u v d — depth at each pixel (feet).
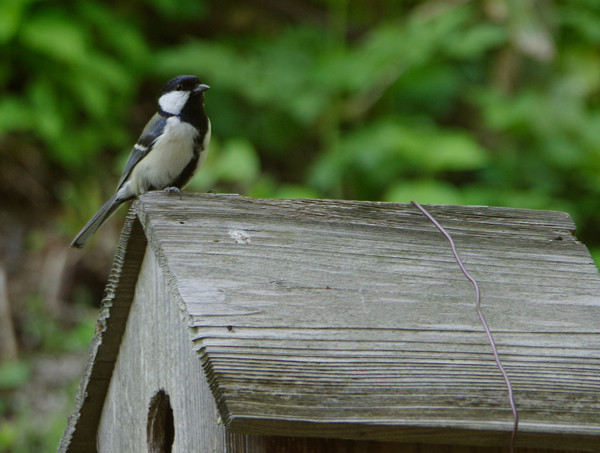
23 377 36.58
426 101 44.78
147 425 18.94
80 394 21.81
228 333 14.03
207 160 38.04
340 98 43.86
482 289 16.34
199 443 15.93
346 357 14.06
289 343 14.06
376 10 49.14
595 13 45.21
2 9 40.83
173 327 17.24
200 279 15.16
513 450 14.25
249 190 41.29
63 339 39.27
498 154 42.96
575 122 41.63
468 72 45.60
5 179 44.55
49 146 44.27
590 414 14.19
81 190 44.52
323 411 13.09
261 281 15.34
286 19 50.31
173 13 46.01
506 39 41.47
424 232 17.49
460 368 14.40
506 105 41.32
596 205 42.42
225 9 49.78
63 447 22.72
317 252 16.34
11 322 39.32
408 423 13.23
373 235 17.15
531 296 16.40
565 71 43.62
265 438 13.98
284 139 46.98
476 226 17.94
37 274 41.65
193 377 16.24
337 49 44.91
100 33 44.39
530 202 39.50
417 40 41.52
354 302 15.34
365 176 41.22
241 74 43.80
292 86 43.62
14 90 43.34
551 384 14.49
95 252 42.96
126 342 20.33
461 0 43.09
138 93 48.55
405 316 15.28
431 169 39.11
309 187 43.83
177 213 16.57
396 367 14.11
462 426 13.43
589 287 16.90
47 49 41.47
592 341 15.53
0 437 32.48
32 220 43.91
